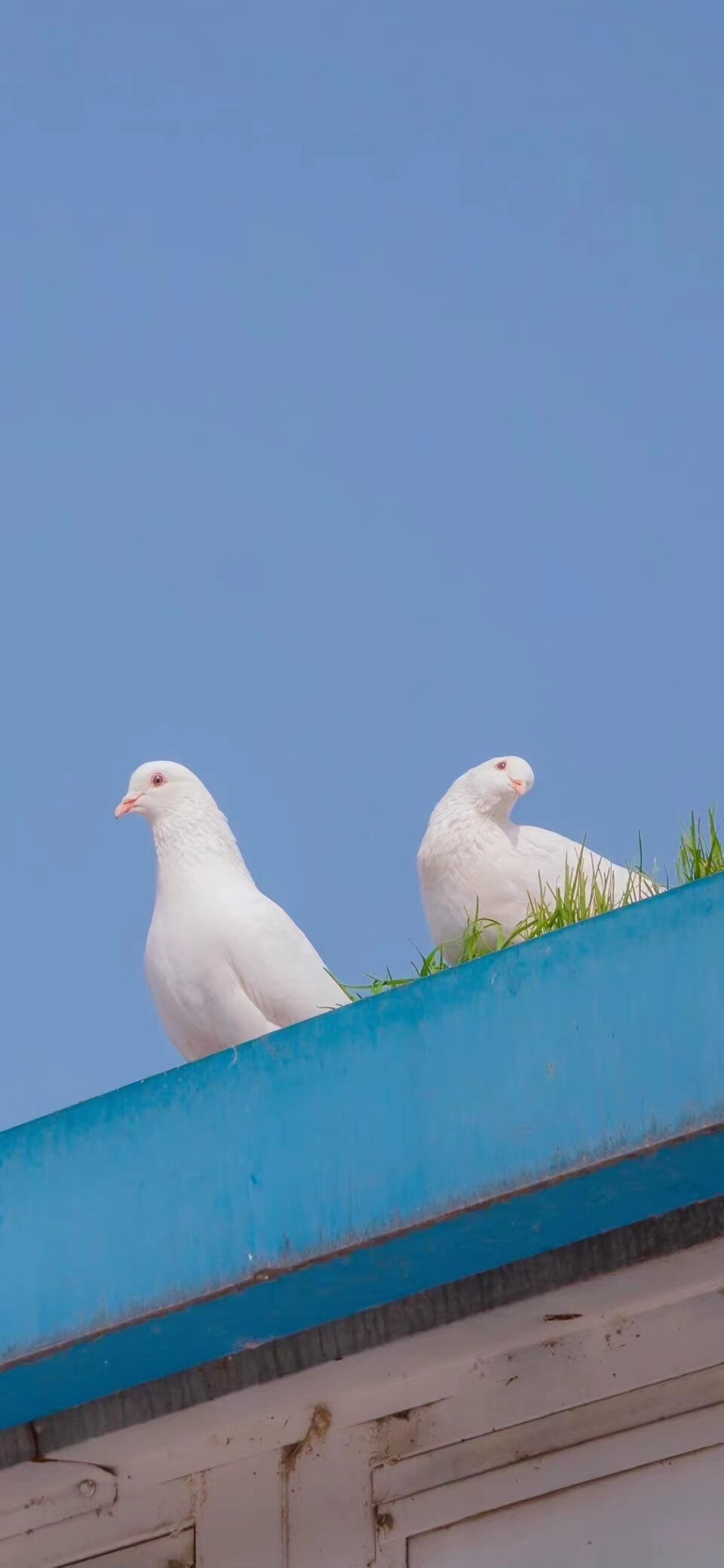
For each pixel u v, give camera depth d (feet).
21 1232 31.65
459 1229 28.66
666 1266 30.94
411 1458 33.91
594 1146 27.07
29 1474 36.63
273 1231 29.50
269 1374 34.04
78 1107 31.71
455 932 46.24
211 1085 30.58
